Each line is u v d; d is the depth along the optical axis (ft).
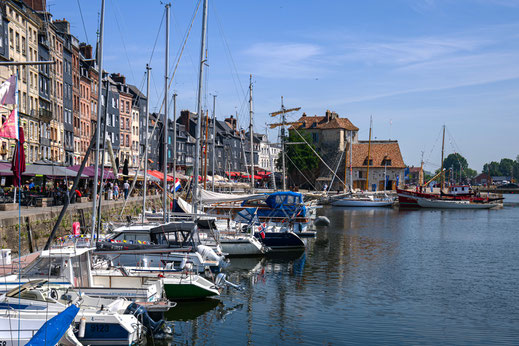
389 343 58.03
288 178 409.90
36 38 190.90
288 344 57.16
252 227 115.03
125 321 51.34
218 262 83.46
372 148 413.39
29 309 49.16
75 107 242.17
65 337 46.11
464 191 334.85
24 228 88.17
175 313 67.51
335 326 63.62
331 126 421.18
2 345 45.39
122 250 69.77
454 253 121.60
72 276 57.52
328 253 118.83
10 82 62.69
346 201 307.58
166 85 114.21
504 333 61.98
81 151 250.57
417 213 261.24
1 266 63.00
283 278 90.12
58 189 131.54
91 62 270.26
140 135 335.06
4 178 133.18
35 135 187.73
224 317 66.18
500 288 85.05
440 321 66.49
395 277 92.63
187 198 171.01
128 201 155.94
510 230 175.83
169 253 81.35
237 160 474.49
